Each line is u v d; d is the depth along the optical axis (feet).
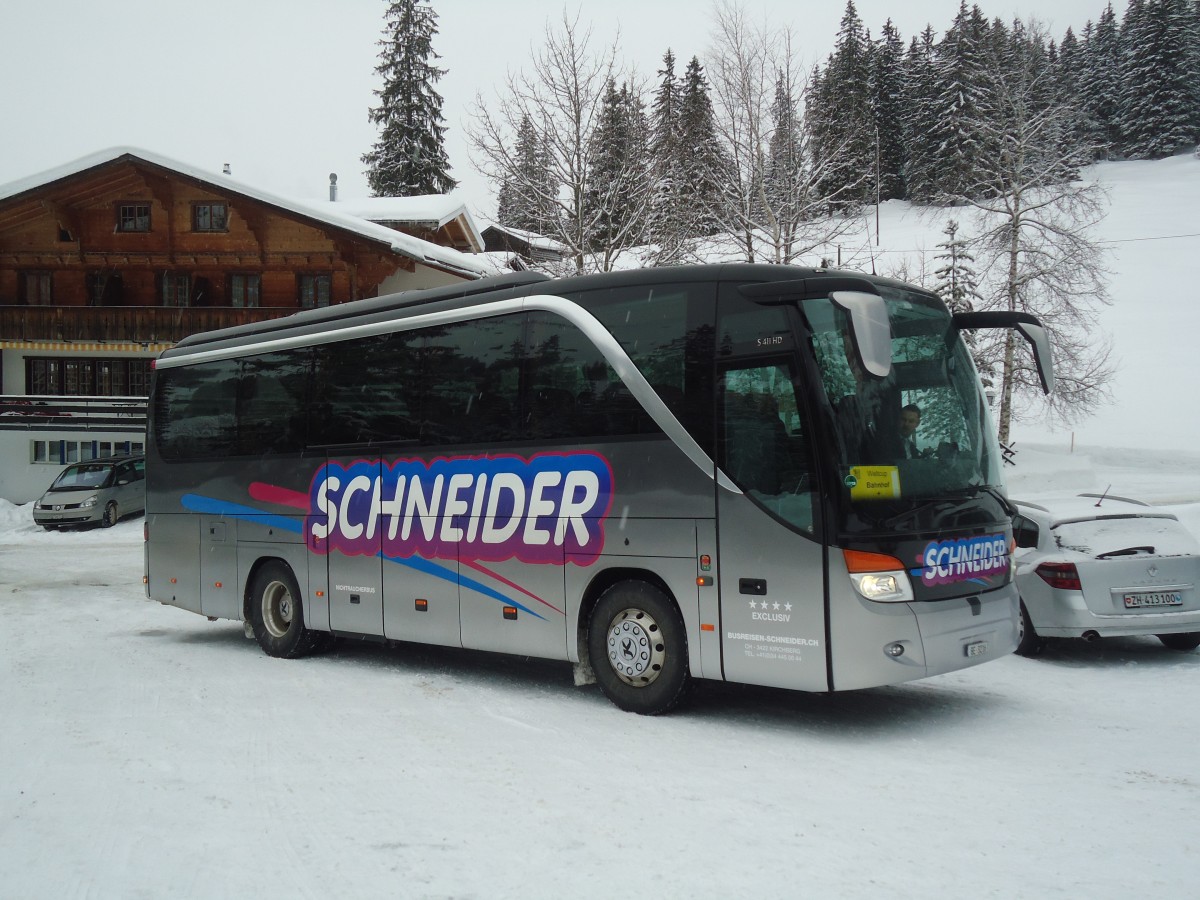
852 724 24.14
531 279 28.91
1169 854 15.05
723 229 81.20
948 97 257.14
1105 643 34.27
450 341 30.07
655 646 24.91
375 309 33.22
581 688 29.12
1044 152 107.65
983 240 108.78
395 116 180.45
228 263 120.88
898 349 23.89
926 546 22.40
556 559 26.61
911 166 280.51
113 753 21.99
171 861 15.46
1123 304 215.31
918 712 25.29
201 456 39.27
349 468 33.01
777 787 18.88
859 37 327.06
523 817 17.28
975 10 317.63
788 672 22.25
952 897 13.57
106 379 127.34
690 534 23.82
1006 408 108.78
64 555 75.77
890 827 16.47
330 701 27.66
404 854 15.57
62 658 35.50
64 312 121.08
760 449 22.88
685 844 15.79
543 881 14.37
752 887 14.02
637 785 19.13
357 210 133.39
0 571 65.82
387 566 31.48
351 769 20.57
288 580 35.32
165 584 40.65
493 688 29.40
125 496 99.30
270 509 36.01
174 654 36.63
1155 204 296.71
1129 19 383.04
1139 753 21.02
